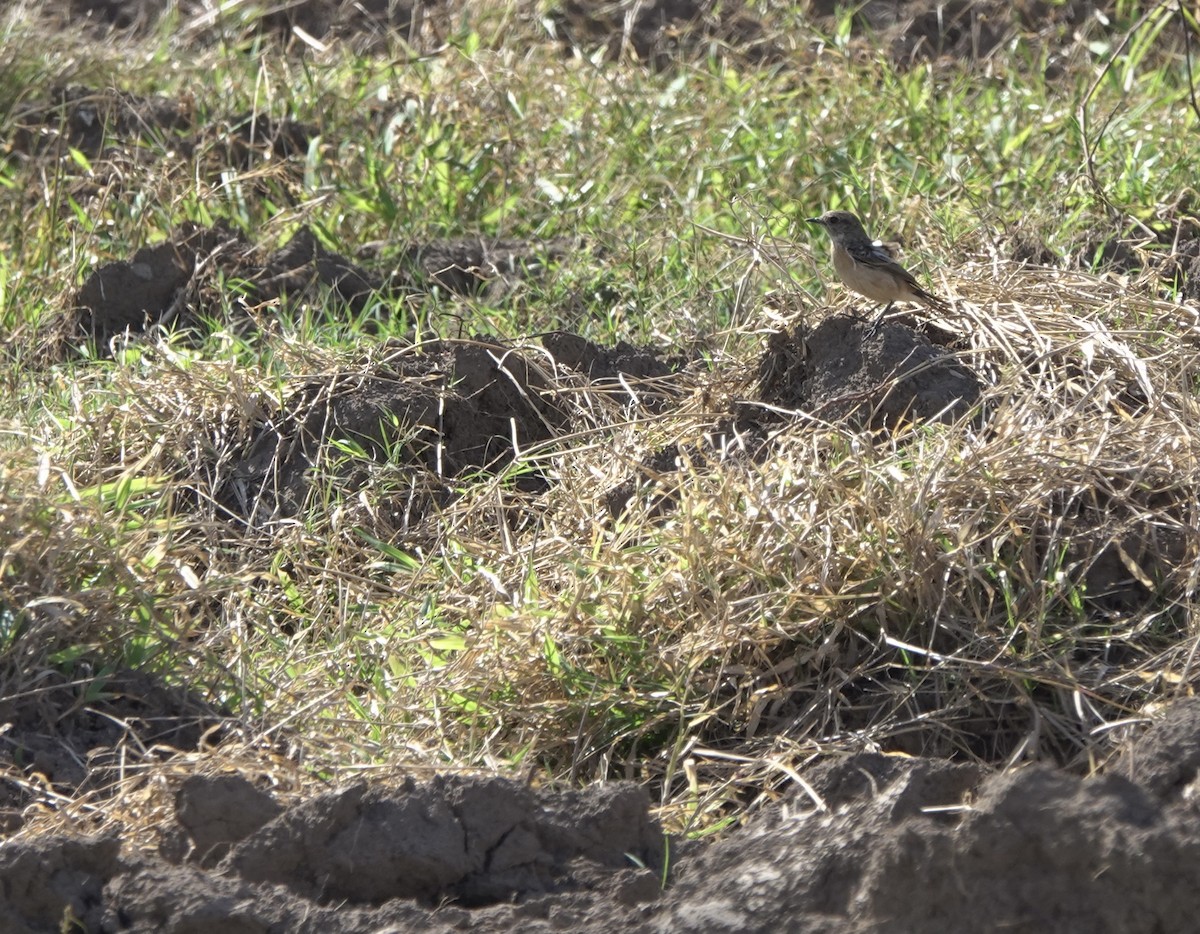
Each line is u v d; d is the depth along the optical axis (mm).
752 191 36281
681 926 14836
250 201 37344
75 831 17203
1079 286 27531
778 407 25891
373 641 21531
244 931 15008
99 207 36031
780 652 20375
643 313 31844
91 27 52906
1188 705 16703
